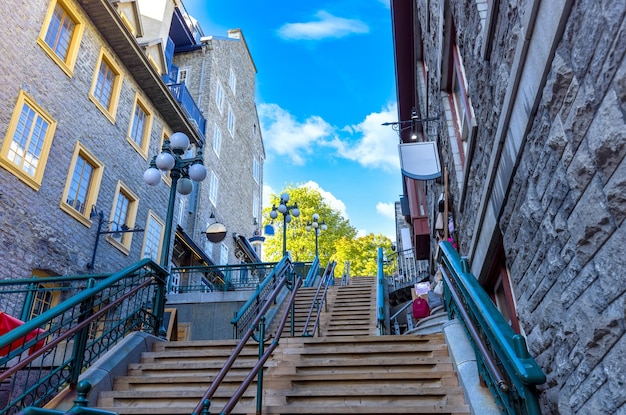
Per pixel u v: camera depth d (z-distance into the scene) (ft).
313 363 15.79
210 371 16.30
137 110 44.52
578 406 8.89
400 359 15.40
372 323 33.06
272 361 16.37
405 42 41.65
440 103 26.25
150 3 57.41
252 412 13.34
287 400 13.88
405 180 57.11
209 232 45.98
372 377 14.60
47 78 31.91
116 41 39.68
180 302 39.65
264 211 119.24
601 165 7.22
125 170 40.83
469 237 20.25
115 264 38.14
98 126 37.35
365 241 125.49
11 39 29.04
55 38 33.65
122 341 17.42
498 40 12.23
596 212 7.54
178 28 76.33
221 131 81.41
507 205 12.83
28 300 20.33
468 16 16.03
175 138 25.21
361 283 61.98
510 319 15.26
